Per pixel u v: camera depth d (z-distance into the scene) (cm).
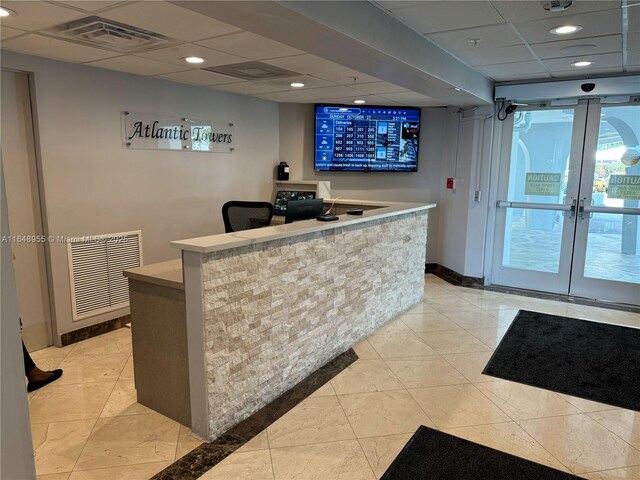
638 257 471
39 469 217
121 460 224
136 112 404
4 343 80
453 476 213
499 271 550
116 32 274
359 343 371
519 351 359
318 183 545
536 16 277
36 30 270
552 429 254
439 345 369
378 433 247
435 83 374
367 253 370
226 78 417
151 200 428
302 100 551
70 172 358
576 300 496
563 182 498
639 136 454
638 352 359
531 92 481
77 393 289
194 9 201
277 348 278
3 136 322
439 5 260
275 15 208
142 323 261
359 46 261
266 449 232
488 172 529
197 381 233
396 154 598
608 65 406
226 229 427
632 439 245
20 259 340
